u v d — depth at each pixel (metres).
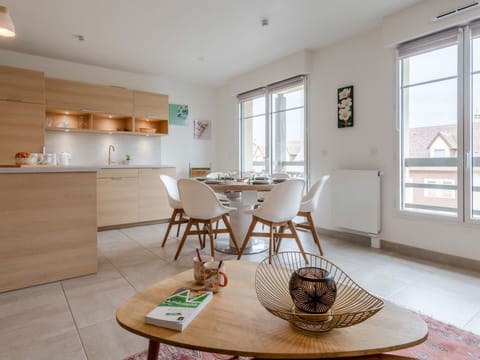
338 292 1.22
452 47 3.02
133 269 2.81
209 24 3.54
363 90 3.77
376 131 3.63
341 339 0.92
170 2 3.05
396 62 3.42
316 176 4.39
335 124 4.11
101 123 5.05
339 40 4.01
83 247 2.64
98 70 5.00
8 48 4.21
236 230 3.56
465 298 2.20
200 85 6.21
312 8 3.20
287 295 1.20
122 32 3.74
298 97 4.71
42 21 3.44
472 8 2.73
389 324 1.02
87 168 2.64
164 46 4.19
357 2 3.09
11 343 1.63
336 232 4.09
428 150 3.23
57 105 4.33
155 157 5.64
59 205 2.53
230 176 4.04
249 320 1.03
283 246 3.64
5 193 2.30
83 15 3.31
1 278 2.29
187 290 1.22
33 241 2.42
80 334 1.72
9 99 3.89
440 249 3.07
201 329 0.97
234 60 4.77
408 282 2.50
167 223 5.10
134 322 1.01
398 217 3.42
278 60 4.77
